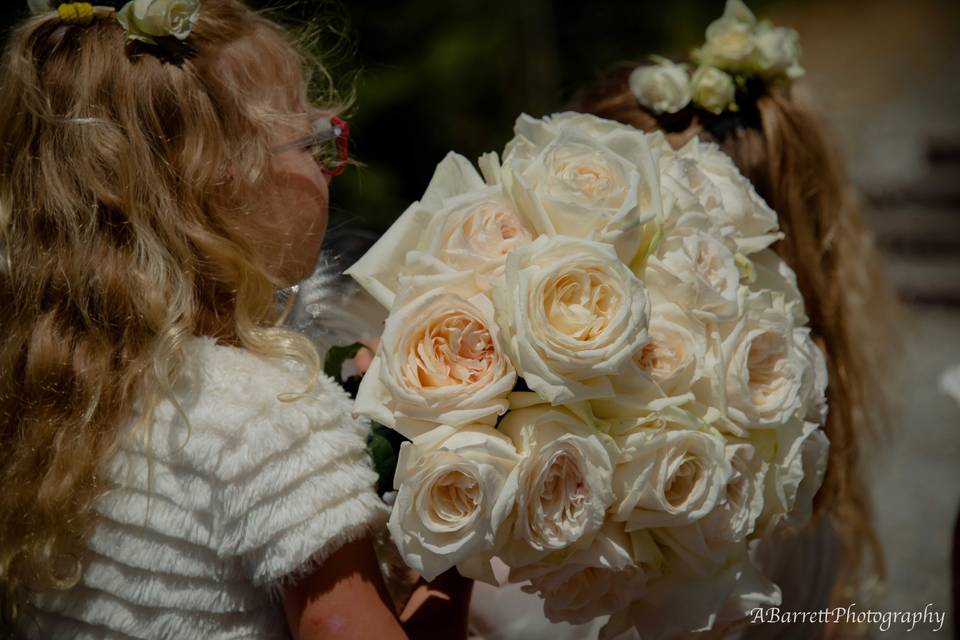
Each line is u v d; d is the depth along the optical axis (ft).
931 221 19.17
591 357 3.55
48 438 4.10
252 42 4.59
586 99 6.74
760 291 4.35
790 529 5.41
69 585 4.08
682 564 4.08
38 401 4.15
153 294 4.09
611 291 3.65
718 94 5.96
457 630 4.63
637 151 4.12
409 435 3.71
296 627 3.99
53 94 4.26
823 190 6.39
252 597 4.10
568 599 3.98
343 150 4.92
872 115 22.56
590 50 23.75
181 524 3.94
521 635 5.51
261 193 4.46
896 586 11.42
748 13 6.20
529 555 3.79
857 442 6.91
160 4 4.15
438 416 3.64
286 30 5.28
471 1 22.62
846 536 7.25
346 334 5.37
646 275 3.95
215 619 4.07
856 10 28.78
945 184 19.74
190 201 4.23
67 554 4.08
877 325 7.62
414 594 4.70
